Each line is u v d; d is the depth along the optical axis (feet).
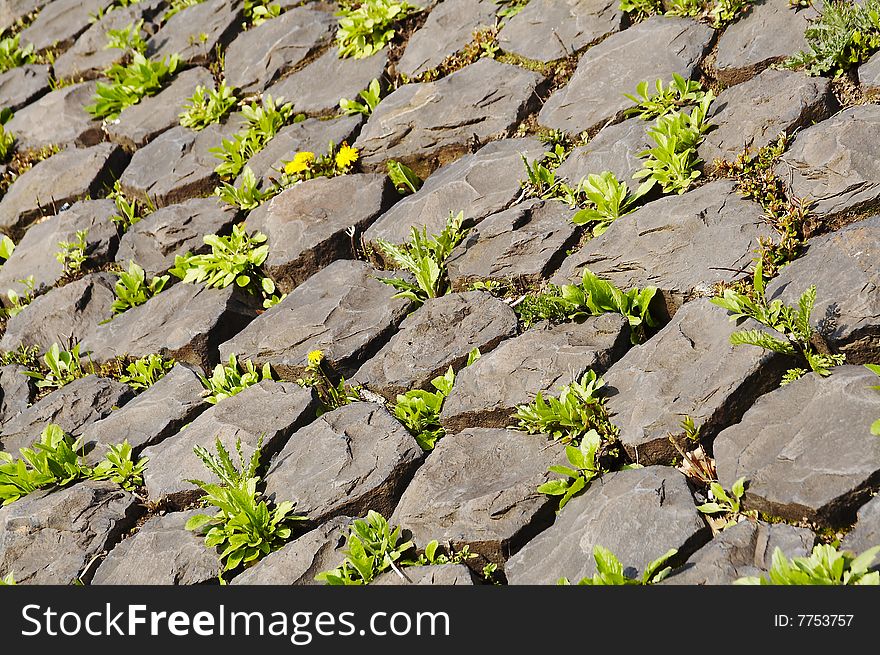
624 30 25.58
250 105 29.55
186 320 23.63
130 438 21.35
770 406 16.35
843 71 21.35
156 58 32.78
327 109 27.78
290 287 24.43
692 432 16.40
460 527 16.74
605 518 15.72
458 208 23.35
